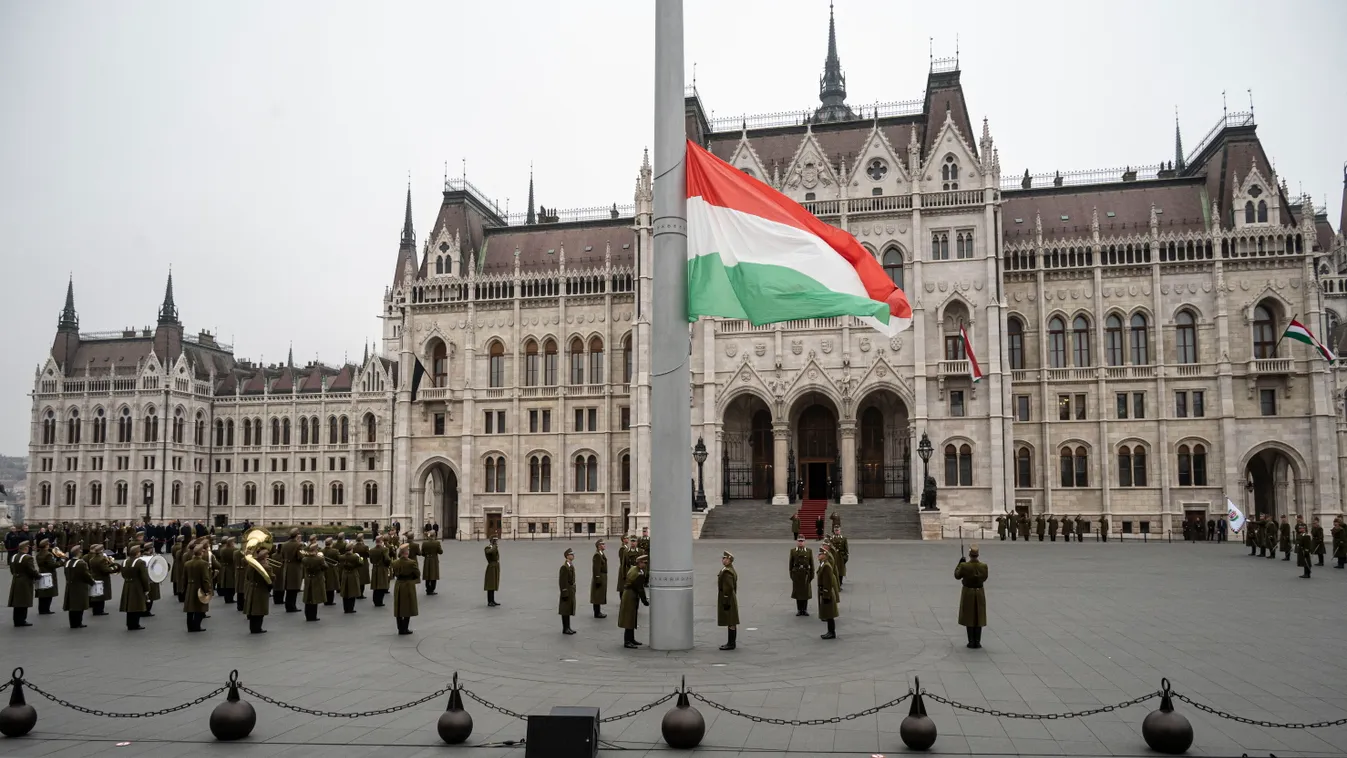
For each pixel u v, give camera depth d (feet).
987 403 252.83
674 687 62.13
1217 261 259.80
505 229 329.72
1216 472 256.93
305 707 57.88
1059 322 273.54
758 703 57.57
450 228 321.32
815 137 280.10
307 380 437.58
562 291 300.20
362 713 53.57
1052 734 50.75
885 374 258.57
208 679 66.49
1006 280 276.41
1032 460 269.23
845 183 268.00
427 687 63.16
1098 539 251.60
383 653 76.64
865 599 108.68
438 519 349.00
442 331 309.83
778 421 263.49
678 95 81.00
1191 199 279.08
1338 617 93.50
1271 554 173.99
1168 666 68.44
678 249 79.20
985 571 75.97
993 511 247.70
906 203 262.26
